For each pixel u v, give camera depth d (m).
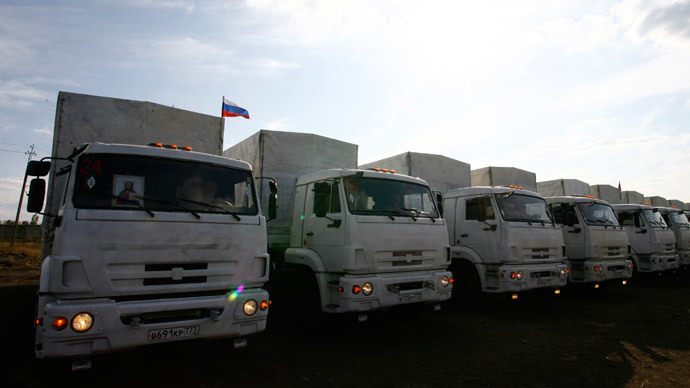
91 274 3.43
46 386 3.96
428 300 5.90
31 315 7.14
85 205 3.62
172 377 4.32
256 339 5.87
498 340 6.14
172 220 3.87
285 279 6.80
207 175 4.42
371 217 5.69
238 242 4.21
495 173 11.17
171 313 3.68
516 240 7.68
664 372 4.82
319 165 7.62
